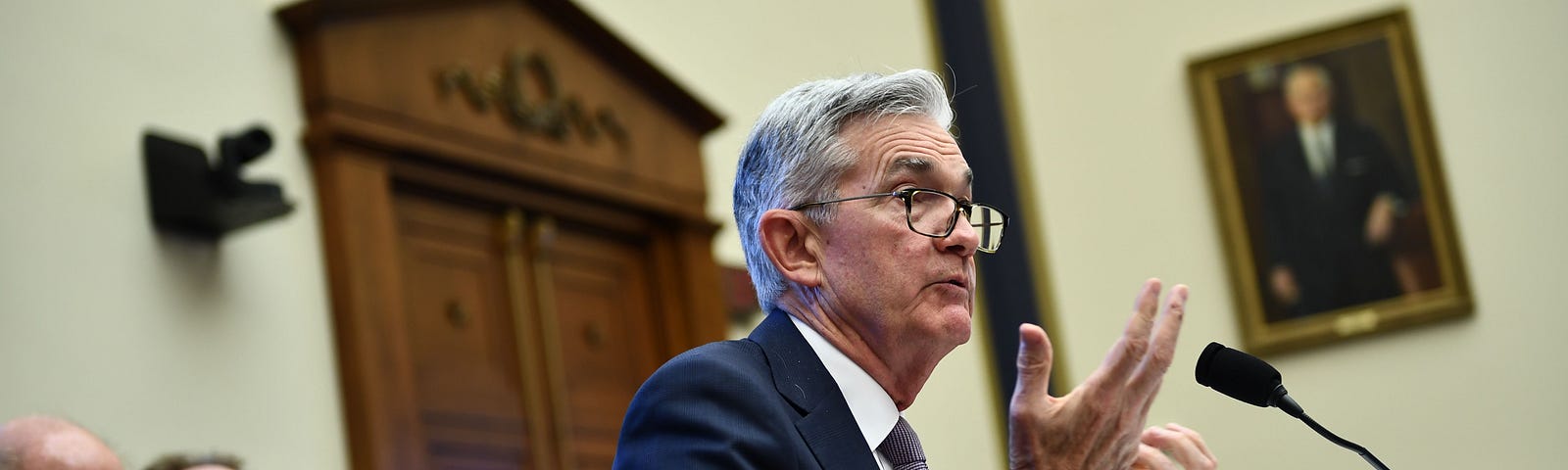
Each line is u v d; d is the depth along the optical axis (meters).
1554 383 7.66
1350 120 8.11
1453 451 7.67
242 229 4.93
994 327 8.20
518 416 6.15
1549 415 7.62
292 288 5.23
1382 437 7.76
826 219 2.40
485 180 6.17
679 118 7.44
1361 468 7.71
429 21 5.95
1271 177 8.15
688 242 7.30
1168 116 8.38
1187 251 8.20
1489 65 8.06
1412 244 7.93
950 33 8.55
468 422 5.85
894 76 2.50
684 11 7.81
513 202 6.36
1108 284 8.23
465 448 5.79
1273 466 7.79
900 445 2.31
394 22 5.79
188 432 4.65
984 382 8.11
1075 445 2.22
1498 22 8.09
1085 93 8.49
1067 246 8.32
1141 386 2.21
